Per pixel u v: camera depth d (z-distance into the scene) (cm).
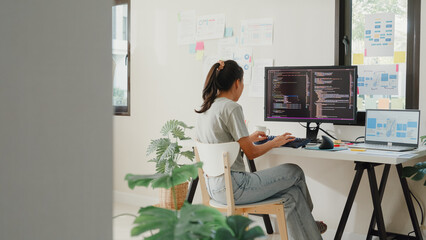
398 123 274
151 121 416
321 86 292
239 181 239
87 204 74
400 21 297
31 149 68
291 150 259
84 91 73
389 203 299
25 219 68
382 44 304
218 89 252
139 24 422
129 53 431
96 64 74
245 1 355
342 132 314
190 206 101
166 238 91
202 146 236
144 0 417
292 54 335
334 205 321
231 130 243
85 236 73
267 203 242
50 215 70
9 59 66
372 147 267
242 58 357
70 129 71
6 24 66
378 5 304
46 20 69
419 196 288
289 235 248
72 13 71
